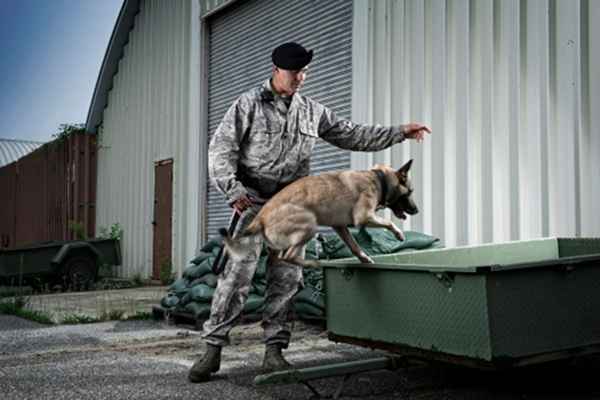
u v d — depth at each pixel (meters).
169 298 7.21
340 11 8.44
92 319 7.45
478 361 2.99
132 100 14.64
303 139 4.31
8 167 20.81
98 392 3.92
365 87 7.77
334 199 3.80
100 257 11.89
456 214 6.53
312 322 6.43
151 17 13.88
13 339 6.18
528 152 5.87
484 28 6.30
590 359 4.17
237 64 11.00
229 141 4.17
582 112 5.42
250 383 4.09
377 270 3.55
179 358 5.07
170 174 12.77
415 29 7.08
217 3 11.41
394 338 3.48
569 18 5.54
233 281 4.12
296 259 3.80
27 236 19.25
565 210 5.52
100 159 16.34
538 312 3.09
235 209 4.07
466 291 3.03
